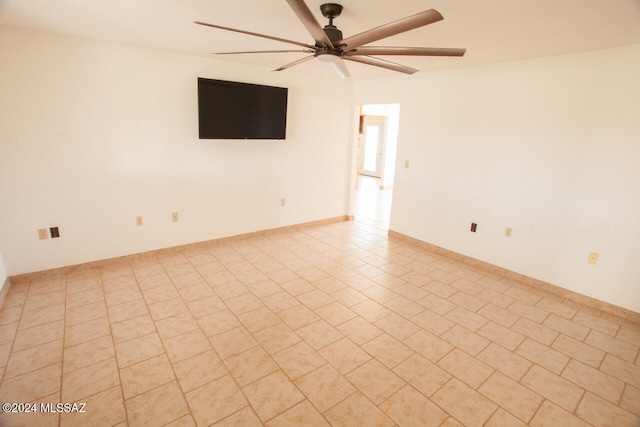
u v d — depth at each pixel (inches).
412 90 168.6
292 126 180.2
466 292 129.0
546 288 132.2
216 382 80.4
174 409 72.5
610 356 94.1
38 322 101.0
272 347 93.4
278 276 137.2
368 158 407.5
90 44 120.3
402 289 129.6
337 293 124.7
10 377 79.6
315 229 202.2
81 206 130.4
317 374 84.0
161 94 138.3
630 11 74.7
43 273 127.5
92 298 115.5
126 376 81.1
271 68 163.2
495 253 146.5
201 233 163.3
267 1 78.5
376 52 82.9
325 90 187.6
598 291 119.4
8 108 111.3
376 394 78.3
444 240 165.3
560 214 125.5
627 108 106.3
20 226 120.2
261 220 182.7
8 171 115.0
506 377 85.0
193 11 87.2
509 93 133.3
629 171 108.4
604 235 115.9
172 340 94.9
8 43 107.7
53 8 87.5
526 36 97.0
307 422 70.4
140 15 91.4
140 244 147.3
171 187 149.7
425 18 59.3
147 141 139.3
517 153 134.3
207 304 114.2
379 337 99.3
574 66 115.5
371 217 231.9
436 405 75.8
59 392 75.8
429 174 167.0
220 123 150.1
